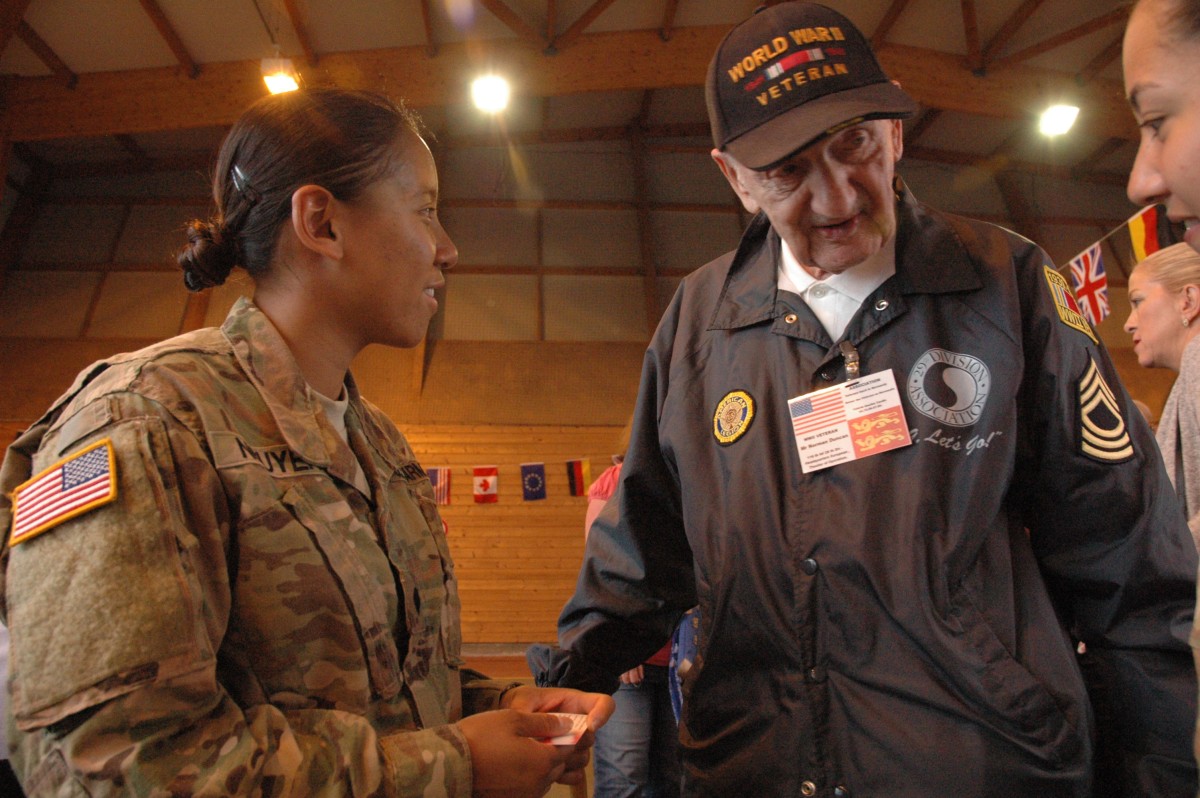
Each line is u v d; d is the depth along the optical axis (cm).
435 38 787
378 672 85
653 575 133
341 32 766
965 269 108
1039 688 94
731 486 114
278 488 82
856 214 103
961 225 114
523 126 984
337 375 99
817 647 104
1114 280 963
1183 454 167
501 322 916
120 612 67
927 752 95
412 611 95
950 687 97
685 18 808
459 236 949
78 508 70
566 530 851
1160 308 190
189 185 942
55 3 699
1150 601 102
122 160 938
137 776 64
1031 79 834
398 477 107
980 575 99
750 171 105
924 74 821
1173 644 99
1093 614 106
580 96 945
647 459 133
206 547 75
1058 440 103
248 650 78
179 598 69
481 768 82
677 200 987
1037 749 93
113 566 69
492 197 969
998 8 791
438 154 974
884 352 109
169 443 76
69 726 65
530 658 139
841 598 102
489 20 785
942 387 105
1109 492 102
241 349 89
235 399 85
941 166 1011
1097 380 106
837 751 101
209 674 70
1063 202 1005
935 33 817
